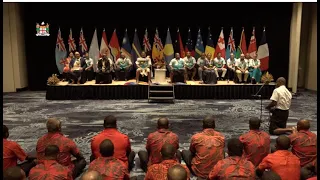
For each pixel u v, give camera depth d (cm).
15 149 363
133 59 1172
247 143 391
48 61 1194
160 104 920
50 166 288
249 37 1198
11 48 1141
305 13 1212
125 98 1001
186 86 1002
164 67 1083
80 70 1011
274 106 614
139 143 571
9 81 1148
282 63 1205
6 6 1112
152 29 1199
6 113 801
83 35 1170
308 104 923
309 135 390
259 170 321
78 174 420
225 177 285
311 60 1194
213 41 1206
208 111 830
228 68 1097
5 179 244
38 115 780
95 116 770
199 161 392
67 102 948
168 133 401
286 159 312
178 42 1180
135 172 442
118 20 1189
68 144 387
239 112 817
